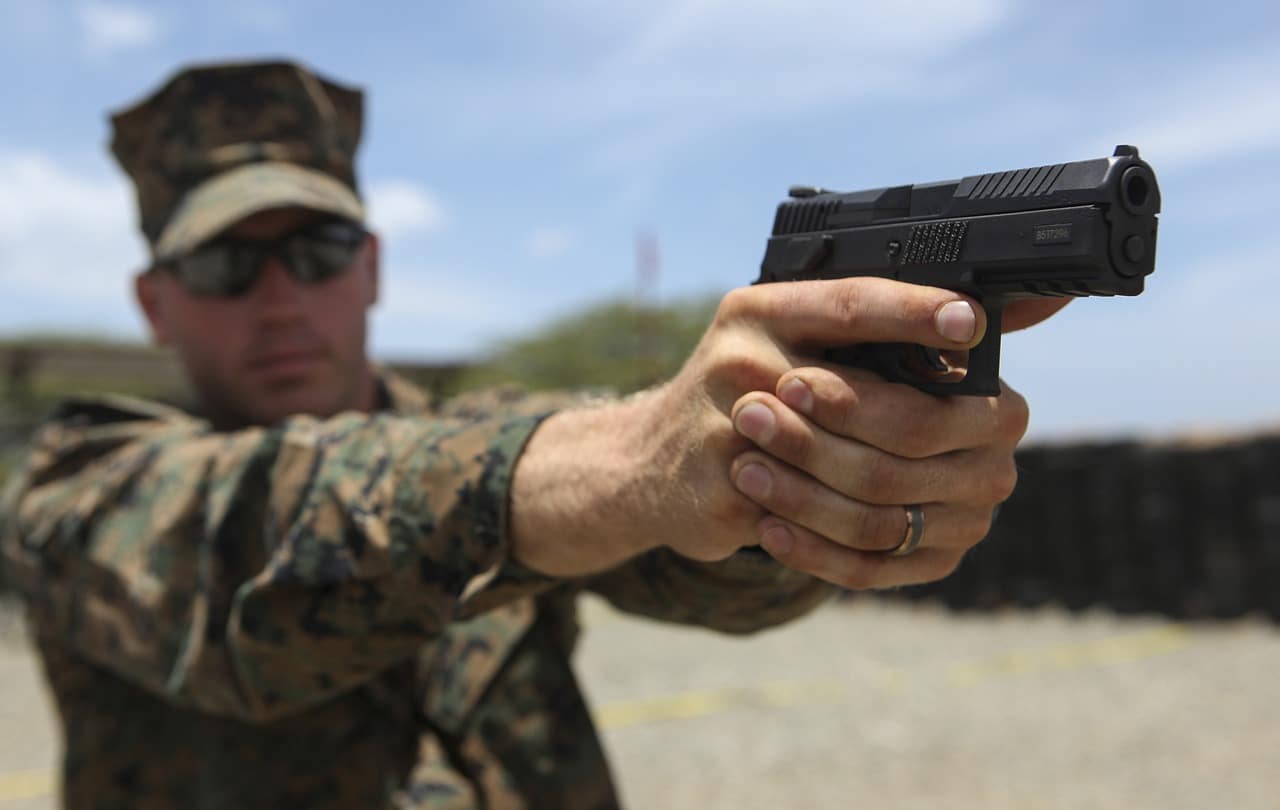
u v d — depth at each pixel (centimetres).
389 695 221
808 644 977
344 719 216
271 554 175
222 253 235
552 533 150
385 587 165
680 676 848
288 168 248
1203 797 525
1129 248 120
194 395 259
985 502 131
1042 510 1096
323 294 244
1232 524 969
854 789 556
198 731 217
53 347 1102
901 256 135
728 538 134
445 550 159
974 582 1130
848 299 122
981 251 127
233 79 250
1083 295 125
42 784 597
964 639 980
